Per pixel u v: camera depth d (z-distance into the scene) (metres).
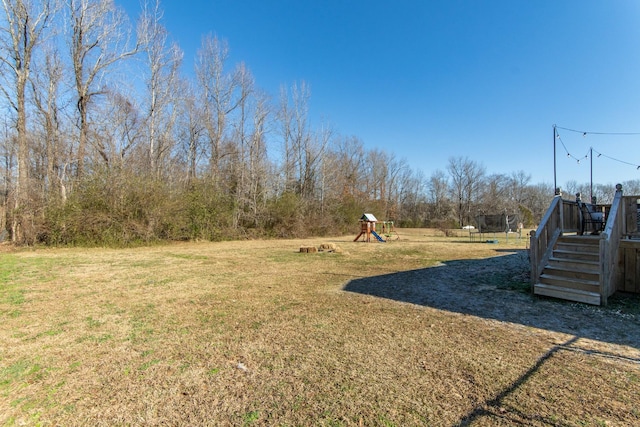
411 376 2.52
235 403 2.17
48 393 2.29
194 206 16.70
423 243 16.91
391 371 2.61
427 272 7.55
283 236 20.62
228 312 4.31
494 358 2.84
